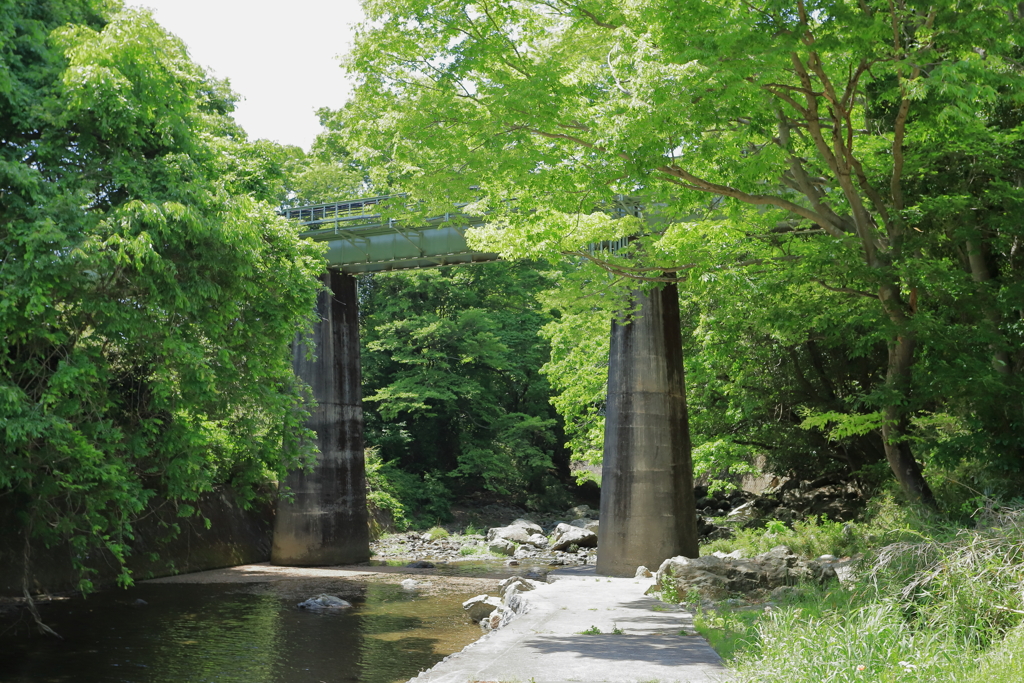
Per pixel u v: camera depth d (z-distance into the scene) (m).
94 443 16.38
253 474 21.70
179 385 17.94
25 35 16.73
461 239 35.75
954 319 19.12
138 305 16.30
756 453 34.44
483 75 16.22
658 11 14.30
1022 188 16.67
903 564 10.77
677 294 30.14
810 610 11.54
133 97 16.94
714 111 13.89
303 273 20.20
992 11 13.84
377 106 17.00
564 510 59.03
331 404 37.38
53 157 16.50
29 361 15.59
